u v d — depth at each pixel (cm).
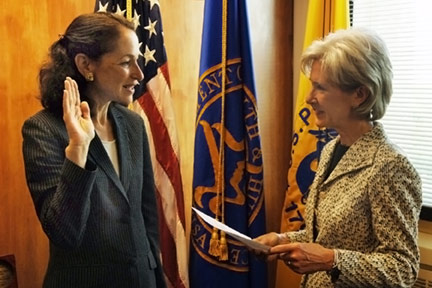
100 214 131
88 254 131
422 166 227
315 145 233
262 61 258
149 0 197
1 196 184
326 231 132
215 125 218
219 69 217
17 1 181
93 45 130
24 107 186
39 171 124
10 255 176
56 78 132
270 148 269
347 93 129
